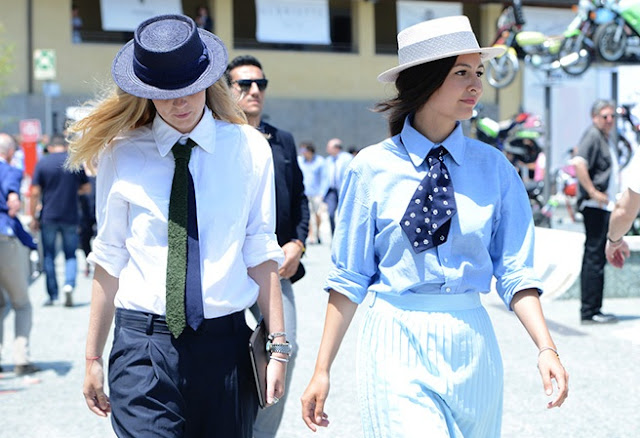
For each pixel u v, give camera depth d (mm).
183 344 3799
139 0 38375
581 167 11297
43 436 7219
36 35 39188
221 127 3988
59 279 17688
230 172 3910
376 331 4023
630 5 21875
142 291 3832
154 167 3873
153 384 3766
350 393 8273
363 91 43156
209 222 3855
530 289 4004
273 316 4035
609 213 11297
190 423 3834
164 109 3824
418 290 3986
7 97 38562
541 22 41375
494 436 4133
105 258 3957
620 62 23156
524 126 25250
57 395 8492
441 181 3973
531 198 22531
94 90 4086
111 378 3873
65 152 14039
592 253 11406
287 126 42031
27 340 9359
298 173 6133
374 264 4113
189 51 3787
